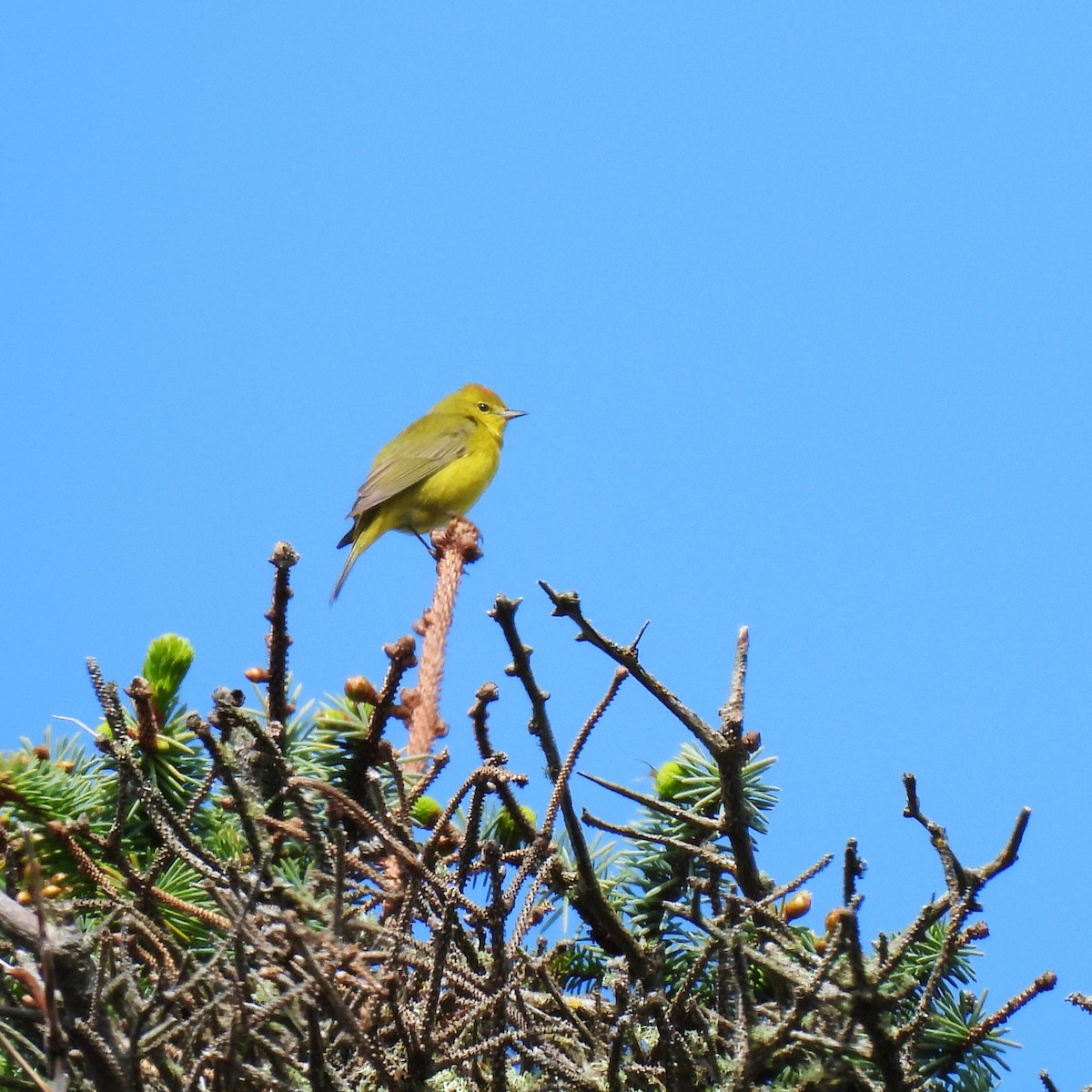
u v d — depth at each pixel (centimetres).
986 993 911
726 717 868
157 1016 748
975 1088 898
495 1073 741
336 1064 787
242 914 706
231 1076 707
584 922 990
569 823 858
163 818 809
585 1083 763
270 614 972
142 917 772
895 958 727
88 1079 725
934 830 737
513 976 788
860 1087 756
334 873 749
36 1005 724
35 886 655
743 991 735
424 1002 763
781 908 890
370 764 1016
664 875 1037
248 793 769
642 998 813
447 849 941
